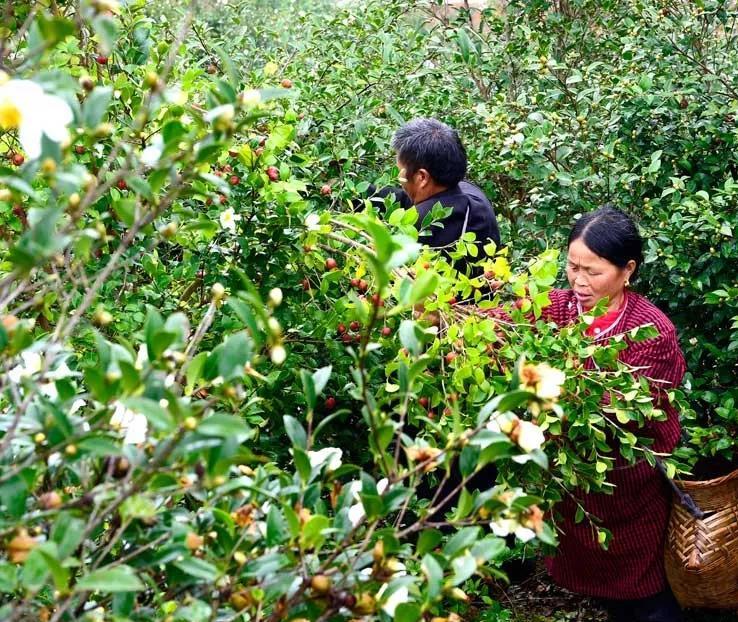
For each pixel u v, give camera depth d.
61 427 1.08
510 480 2.16
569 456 2.15
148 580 1.18
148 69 2.18
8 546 1.07
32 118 1.01
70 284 1.67
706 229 2.95
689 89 3.31
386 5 4.31
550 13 4.59
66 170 1.14
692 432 2.83
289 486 1.28
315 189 2.71
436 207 2.35
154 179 1.22
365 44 4.07
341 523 1.32
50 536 1.08
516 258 3.30
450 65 4.14
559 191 3.27
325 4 6.54
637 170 3.31
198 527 1.26
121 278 2.29
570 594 3.03
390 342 2.19
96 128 1.13
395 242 1.16
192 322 2.29
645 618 2.49
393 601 1.20
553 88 3.82
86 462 1.23
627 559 2.45
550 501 2.20
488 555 1.22
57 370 1.35
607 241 2.32
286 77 3.68
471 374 1.99
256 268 2.30
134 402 0.99
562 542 2.52
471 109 3.79
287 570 1.24
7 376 1.19
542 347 2.06
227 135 1.21
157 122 2.04
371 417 1.24
